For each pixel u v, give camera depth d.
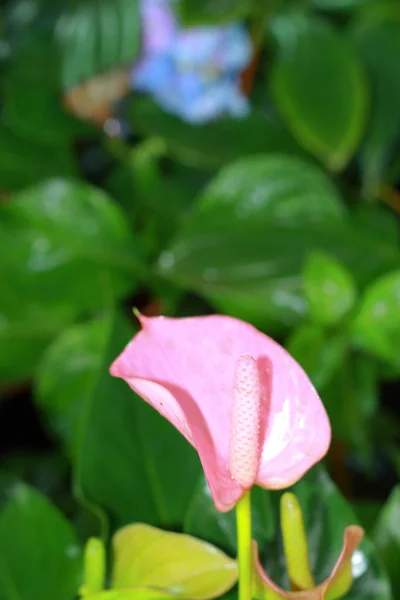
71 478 1.23
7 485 0.93
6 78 1.36
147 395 0.62
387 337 0.97
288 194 1.14
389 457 1.29
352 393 1.02
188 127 1.32
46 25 1.38
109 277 1.15
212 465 0.63
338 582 0.66
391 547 0.77
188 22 1.22
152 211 1.33
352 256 1.12
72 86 1.33
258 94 1.52
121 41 1.32
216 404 0.65
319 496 0.74
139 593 0.67
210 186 1.14
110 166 1.54
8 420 1.43
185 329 0.65
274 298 1.06
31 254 1.14
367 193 1.33
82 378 1.08
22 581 0.77
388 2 1.37
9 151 1.33
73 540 0.79
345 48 1.25
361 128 1.29
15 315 1.16
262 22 1.32
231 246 1.10
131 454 0.79
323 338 0.98
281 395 0.65
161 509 0.78
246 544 0.64
